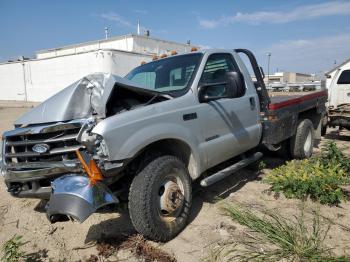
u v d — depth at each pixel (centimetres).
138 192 325
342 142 881
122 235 357
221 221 386
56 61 3294
